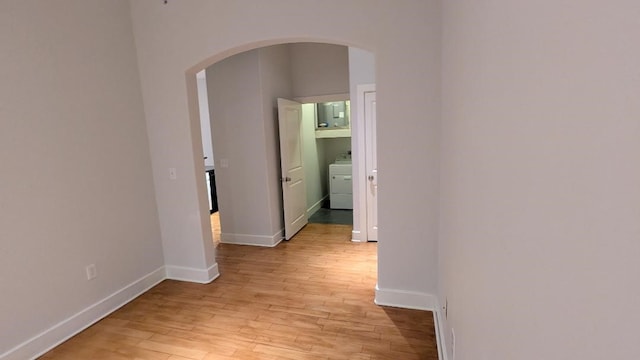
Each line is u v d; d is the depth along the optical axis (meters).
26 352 2.05
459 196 1.30
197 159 2.98
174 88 2.86
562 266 0.41
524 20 0.54
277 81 4.20
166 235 3.14
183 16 2.72
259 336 2.22
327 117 5.81
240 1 2.55
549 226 0.45
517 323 0.59
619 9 0.29
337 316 2.43
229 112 3.96
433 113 2.22
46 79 2.20
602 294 0.33
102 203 2.58
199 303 2.70
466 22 1.10
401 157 2.33
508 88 0.63
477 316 0.94
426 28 2.16
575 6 0.37
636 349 0.27
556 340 0.43
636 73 0.27
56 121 2.26
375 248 3.85
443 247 2.00
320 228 4.75
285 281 3.05
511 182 0.61
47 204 2.20
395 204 2.41
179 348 2.13
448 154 1.74
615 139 0.30
